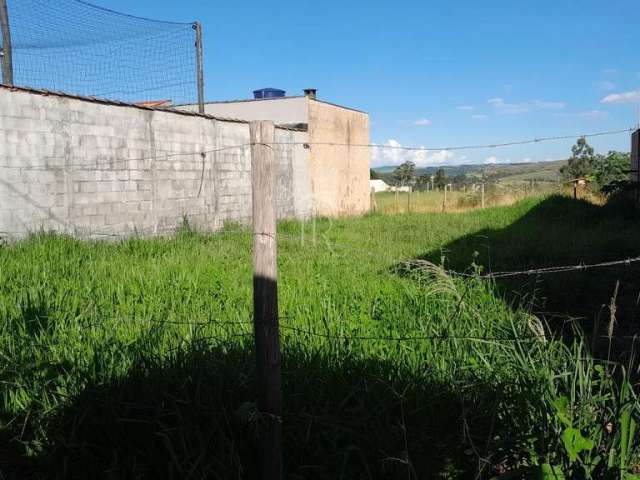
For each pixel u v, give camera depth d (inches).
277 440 119.3
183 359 155.2
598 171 1291.8
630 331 241.8
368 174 1018.1
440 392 147.1
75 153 449.4
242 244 437.7
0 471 133.4
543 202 855.7
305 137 810.2
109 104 478.9
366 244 468.8
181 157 563.5
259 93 901.8
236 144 642.8
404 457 123.7
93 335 189.2
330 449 130.1
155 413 136.5
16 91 402.6
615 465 122.6
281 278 282.2
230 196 638.5
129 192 503.2
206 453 126.0
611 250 425.7
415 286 254.4
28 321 205.9
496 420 136.6
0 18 430.9
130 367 155.2
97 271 293.7
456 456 131.3
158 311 221.8
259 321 117.0
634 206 721.0
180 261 330.0
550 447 129.3
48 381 157.1
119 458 132.3
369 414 135.5
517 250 426.3
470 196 1070.4
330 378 150.8
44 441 140.9
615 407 136.4
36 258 321.4
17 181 405.4
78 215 454.0
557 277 323.6
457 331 185.9
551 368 156.3
